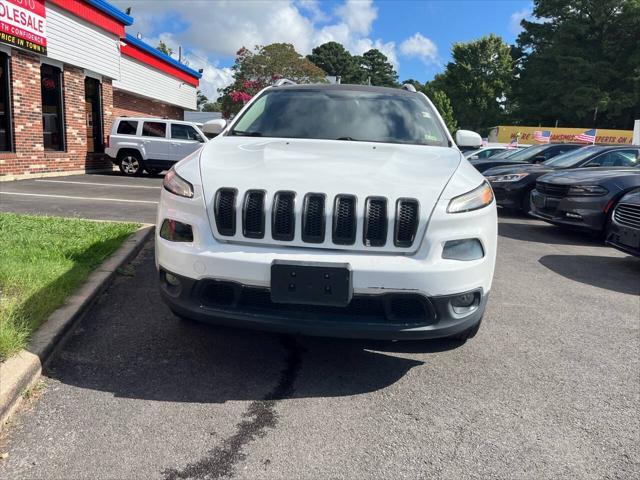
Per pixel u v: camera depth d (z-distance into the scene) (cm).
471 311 294
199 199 293
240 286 279
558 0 5606
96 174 1625
